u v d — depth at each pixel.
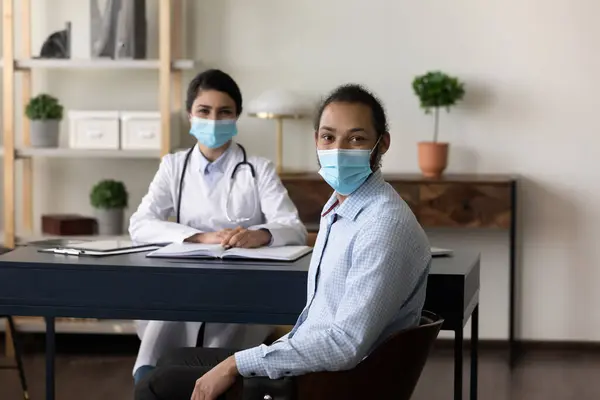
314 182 4.55
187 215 3.47
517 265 4.92
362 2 4.87
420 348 2.16
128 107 4.99
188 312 2.66
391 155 4.93
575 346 4.92
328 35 4.89
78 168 5.04
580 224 4.87
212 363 2.82
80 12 4.94
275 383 2.10
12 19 4.60
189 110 3.40
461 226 4.55
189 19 4.93
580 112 4.83
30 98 4.87
